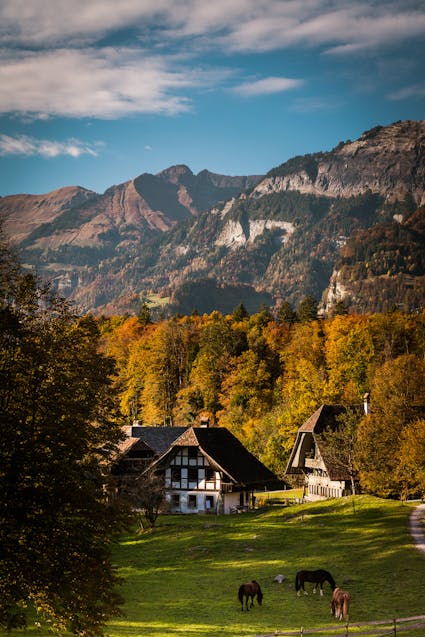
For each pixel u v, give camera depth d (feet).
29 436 100.58
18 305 113.50
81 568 100.01
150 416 521.24
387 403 267.80
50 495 99.91
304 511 270.87
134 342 587.27
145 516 276.82
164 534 261.85
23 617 98.94
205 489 318.65
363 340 464.65
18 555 96.07
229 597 171.22
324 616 149.18
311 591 172.86
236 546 229.66
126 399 538.47
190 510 319.88
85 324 119.55
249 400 475.72
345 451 289.12
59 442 103.71
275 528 249.75
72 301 121.29
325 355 479.41
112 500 117.39
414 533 214.48
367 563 190.49
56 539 99.91
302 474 359.25
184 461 323.98
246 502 326.85
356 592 165.58
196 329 602.85
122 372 556.92
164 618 152.25
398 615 142.61
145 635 133.90
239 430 448.65
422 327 542.57
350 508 260.83
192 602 167.63
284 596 169.37
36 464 99.86
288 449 389.80
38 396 105.60
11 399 104.37
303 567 195.31
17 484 98.37
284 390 460.55
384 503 260.83
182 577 196.44
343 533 227.61
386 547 202.69
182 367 563.89
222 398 492.54
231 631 137.08
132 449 339.98
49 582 96.63
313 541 223.30
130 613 157.48
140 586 187.21
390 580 171.83
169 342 559.38
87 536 103.81
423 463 237.45
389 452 261.65
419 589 160.97
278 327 583.17
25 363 105.19
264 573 193.26
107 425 123.44
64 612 102.32
